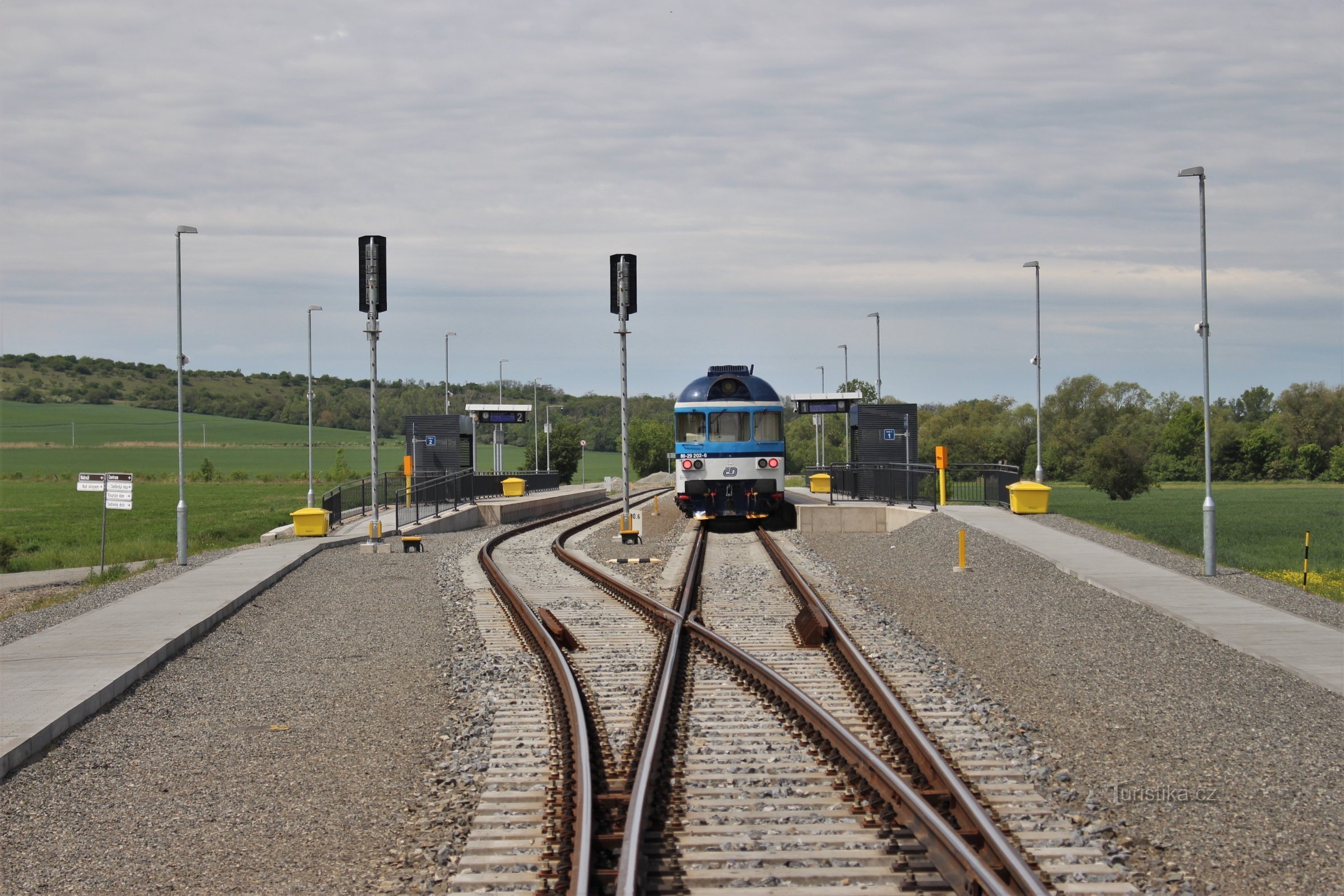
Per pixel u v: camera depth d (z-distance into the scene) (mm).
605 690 12023
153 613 17469
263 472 114938
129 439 169875
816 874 6836
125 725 11320
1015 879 6500
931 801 7984
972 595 19016
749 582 21266
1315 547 32688
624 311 31484
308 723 11305
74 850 7867
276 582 22875
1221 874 7012
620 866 6492
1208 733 10188
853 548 27969
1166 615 16219
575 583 22094
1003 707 11070
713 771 8961
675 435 34000
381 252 29094
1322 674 12297
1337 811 8164
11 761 9688
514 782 8812
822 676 12586
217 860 7609
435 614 18188
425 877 7066
